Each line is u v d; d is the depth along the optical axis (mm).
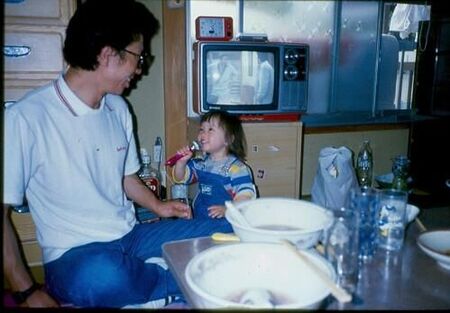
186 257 951
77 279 1176
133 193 1571
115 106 1476
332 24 2469
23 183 1199
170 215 1544
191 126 2145
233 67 1891
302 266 846
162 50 2268
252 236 924
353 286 833
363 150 2639
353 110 2629
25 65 1697
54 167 1257
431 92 2477
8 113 1193
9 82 1690
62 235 1286
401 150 2725
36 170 1249
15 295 1126
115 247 1316
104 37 1216
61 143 1261
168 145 2318
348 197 1066
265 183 1976
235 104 1912
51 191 1271
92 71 1264
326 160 2014
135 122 2299
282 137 1957
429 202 2268
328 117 2553
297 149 1991
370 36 2551
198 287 741
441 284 858
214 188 1804
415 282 864
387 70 2629
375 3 2498
